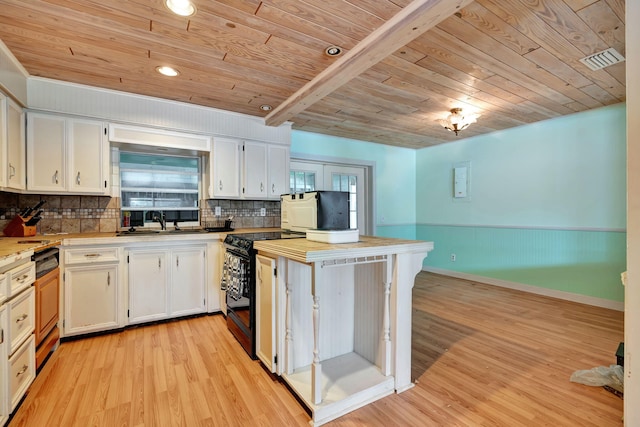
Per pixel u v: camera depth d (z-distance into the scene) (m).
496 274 4.36
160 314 2.81
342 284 2.14
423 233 5.46
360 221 5.14
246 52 2.15
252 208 3.84
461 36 1.96
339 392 1.70
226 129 3.38
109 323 2.57
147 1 1.61
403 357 1.86
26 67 2.36
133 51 2.13
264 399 1.74
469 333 2.67
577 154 3.54
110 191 2.89
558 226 3.71
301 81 2.64
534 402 1.72
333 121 3.86
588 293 3.46
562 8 1.69
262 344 2.07
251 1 1.62
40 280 1.99
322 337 2.07
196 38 1.97
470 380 1.94
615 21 1.81
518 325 2.85
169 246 2.85
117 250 2.61
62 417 1.58
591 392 1.80
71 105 2.64
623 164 3.21
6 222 2.55
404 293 1.87
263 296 2.05
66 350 2.30
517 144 4.11
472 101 3.13
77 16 1.74
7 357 1.54
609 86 2.77
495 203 4.38
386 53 2.03
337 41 2.02
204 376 1.97
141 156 3.27
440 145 5.17
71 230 2.89
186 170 3.51
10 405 1.56
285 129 3.78
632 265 1.19
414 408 1.68
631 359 1.20
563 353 2.29
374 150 5.12
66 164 2.64
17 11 1.69
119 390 1.81
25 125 2.47
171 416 1.59
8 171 2.21
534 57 2.23
